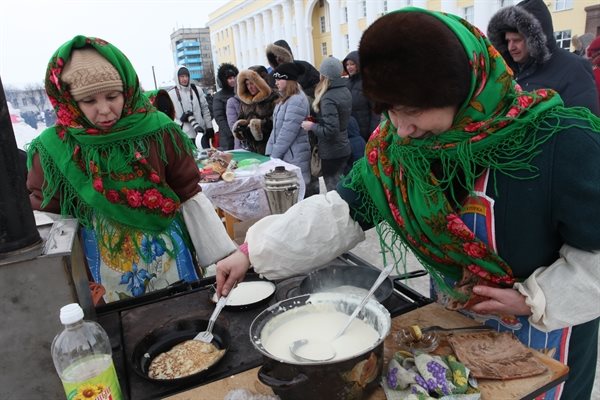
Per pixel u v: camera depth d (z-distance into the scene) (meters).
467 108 0.78
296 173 2.82
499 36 2.32
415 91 0.69
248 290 1.12
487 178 0.83
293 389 0.65
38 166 1.36
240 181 2.76
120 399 0.73
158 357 0.88
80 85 1.23
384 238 1.03
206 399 0.74
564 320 0.80
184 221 1.49
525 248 0.85
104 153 1.33
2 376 0.74
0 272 0.69
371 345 0.71
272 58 4.48
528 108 0.80
